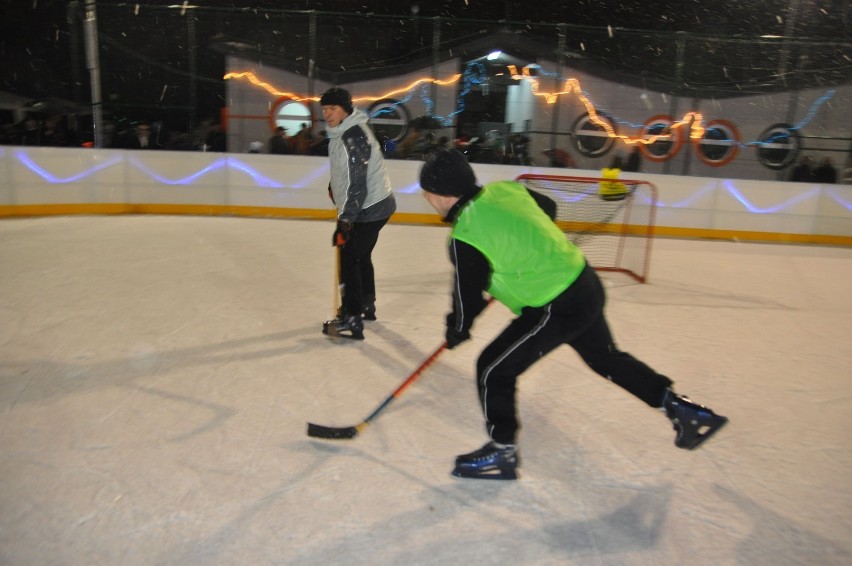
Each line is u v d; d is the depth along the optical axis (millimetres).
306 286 4988
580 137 9047
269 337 3848
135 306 4332
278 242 6625
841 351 4031
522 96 9141
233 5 12133
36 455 2473
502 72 9102
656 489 2396
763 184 8016
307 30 10562
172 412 2861
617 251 7066
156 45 10852
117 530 2051
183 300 4508
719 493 2389
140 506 2178
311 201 8156
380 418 2873
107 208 7906
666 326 4418
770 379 3527
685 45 9352
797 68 9711
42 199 7523
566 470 2504
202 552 1964
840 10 12180
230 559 1938
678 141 8898
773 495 2389
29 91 11859
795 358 3875
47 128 8773
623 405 3082
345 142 3408
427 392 3166
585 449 2670
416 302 4703
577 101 9117
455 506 2240
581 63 9086
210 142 8789
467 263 2070
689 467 2561
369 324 4168
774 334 4336
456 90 9172
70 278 4965
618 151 9023
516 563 1964
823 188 7980
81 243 6215
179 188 8062
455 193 2088
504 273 2107
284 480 2361
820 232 8086
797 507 2318
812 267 6633
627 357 2369
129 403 2932
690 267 6426
